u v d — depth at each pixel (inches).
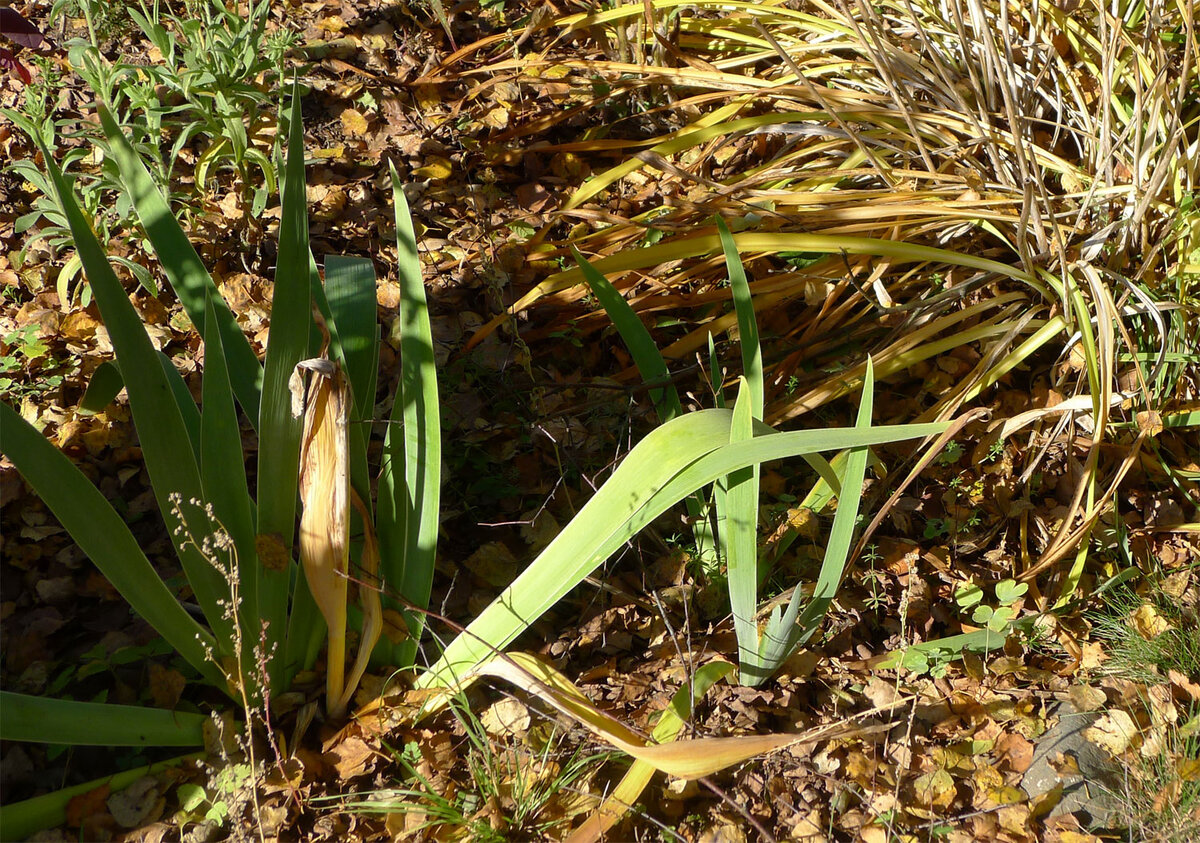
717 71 111.6
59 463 79.9
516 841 83.8
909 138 104.0
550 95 116.4
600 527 83.0
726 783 86.0
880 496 96.4
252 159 105.3
